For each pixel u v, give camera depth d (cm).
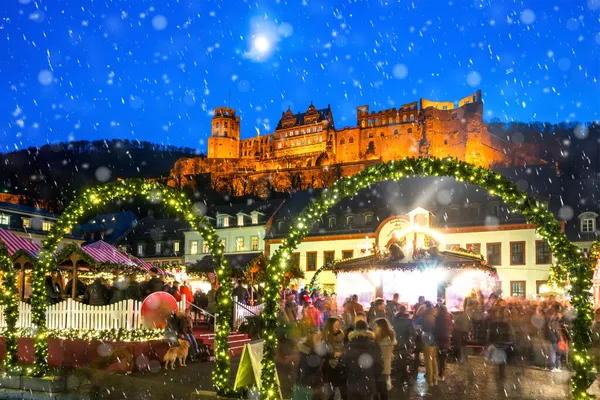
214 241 1270
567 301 2220
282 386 1405
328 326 1088
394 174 1116
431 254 2569
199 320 2672
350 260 2739
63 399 1284
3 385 1367
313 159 14025
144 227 7562
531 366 1775
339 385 1062
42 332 1432
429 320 1462
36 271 1439
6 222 5097
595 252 2336
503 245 4775
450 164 1084
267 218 6238
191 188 14838
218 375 1205
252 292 2817
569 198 5169
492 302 2194
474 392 1357
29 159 15788
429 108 13112
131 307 1686
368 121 13738
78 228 7575
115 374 1523
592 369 981
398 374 1458
